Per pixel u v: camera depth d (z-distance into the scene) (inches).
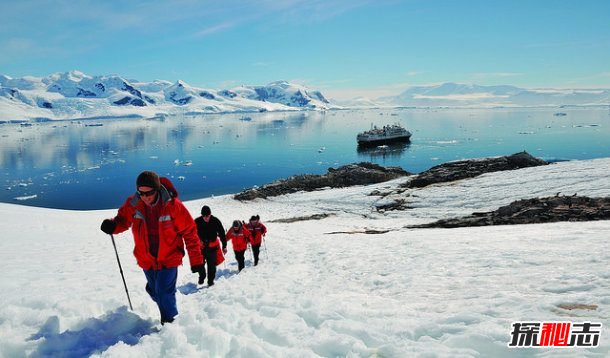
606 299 156.4
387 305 192.4
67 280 299.7
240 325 170.9
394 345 135.4
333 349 138.3
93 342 158.4
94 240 646.5
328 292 254.1
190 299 280.8
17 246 517.0
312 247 599.5
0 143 7682.1
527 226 602.9
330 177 2412.6
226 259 583.2
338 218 1529.3
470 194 1526.8
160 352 142.6
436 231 725.9
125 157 5477.4
